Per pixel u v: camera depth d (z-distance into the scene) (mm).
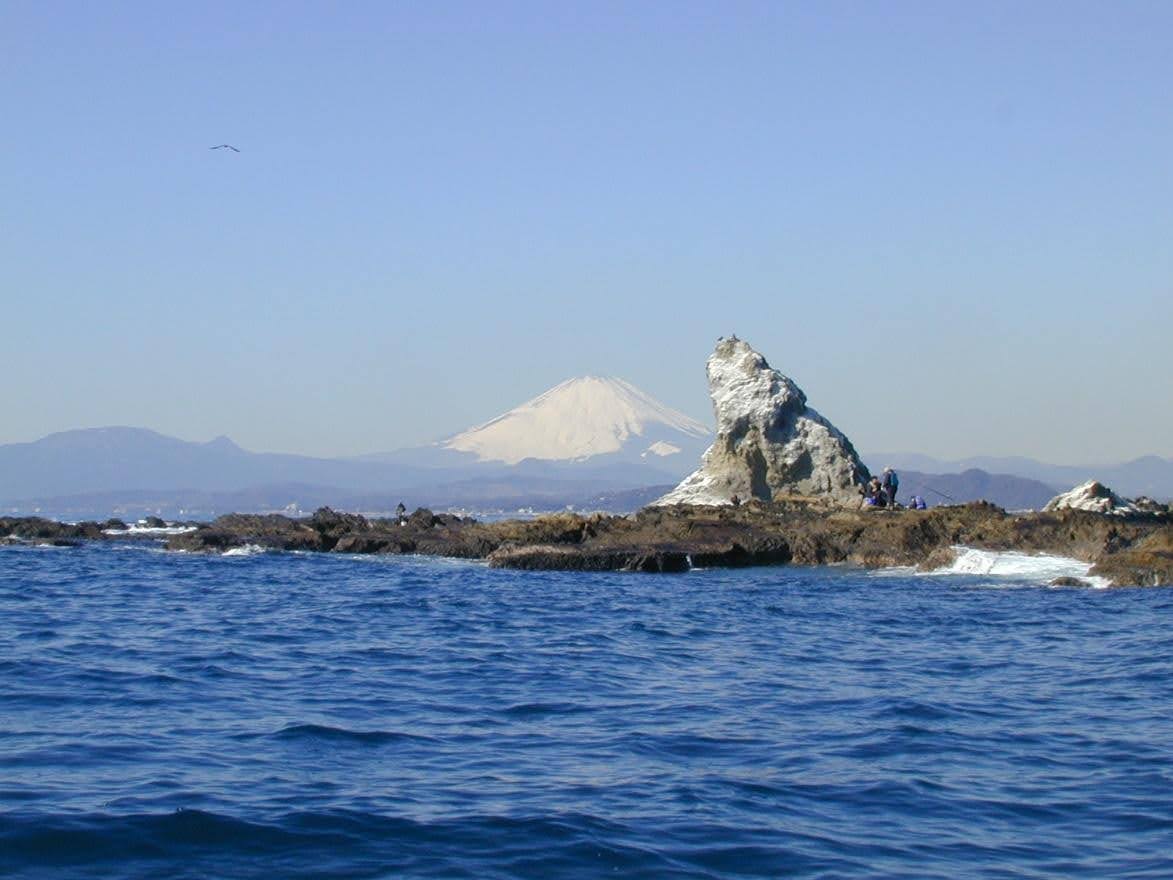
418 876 11531
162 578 44656
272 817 13117
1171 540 42000
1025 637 28422
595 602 36656
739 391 60250
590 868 11781
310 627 30406
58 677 21875
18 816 12945
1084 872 11867
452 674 22953
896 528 49469
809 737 17406
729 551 48500
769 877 11633
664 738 17266
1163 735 17641
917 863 12078
